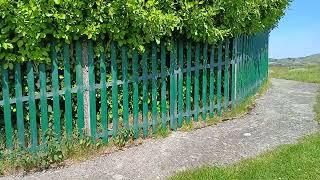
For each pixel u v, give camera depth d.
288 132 6.38
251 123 6.85
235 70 7.46
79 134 5.30
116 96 5.54
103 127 5.49
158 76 5.98
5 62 4.67
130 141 5.75
